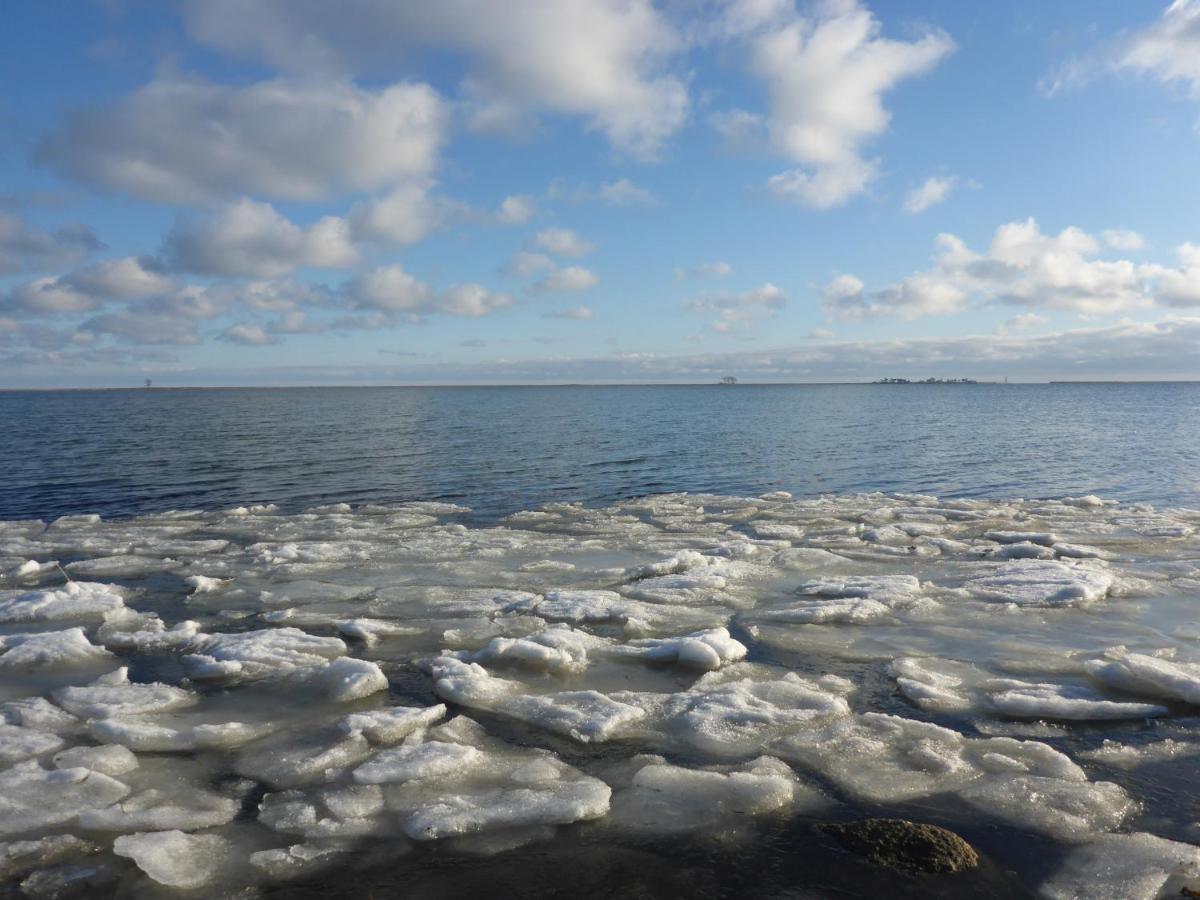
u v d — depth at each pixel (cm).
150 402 12288
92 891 455
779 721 678
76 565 1314
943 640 902
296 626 992
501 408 8744
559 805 536
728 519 1777
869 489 2416
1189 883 449
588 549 1428
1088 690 741
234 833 518
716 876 464
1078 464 2981
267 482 2469
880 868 467
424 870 474
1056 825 515
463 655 866
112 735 655
